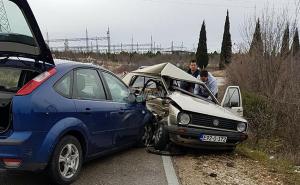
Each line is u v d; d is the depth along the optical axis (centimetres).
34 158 549
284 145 1215
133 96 814
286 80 1406
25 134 540
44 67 608
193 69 1257
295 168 923
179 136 840
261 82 1605
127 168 727
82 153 643
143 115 861
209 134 842
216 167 792
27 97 551
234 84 2220
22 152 537
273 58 1588
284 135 1280
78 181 635
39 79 580
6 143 532
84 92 662
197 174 725
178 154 857
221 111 889
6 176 643
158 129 876
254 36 1766
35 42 562
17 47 569
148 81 1038
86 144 643
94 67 718
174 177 688
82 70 676
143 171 714
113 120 726
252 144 1185
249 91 1639
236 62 2211
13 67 613
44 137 559
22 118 541
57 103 584
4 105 569
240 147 1006
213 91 1153
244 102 1386
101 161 766
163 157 827
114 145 746
